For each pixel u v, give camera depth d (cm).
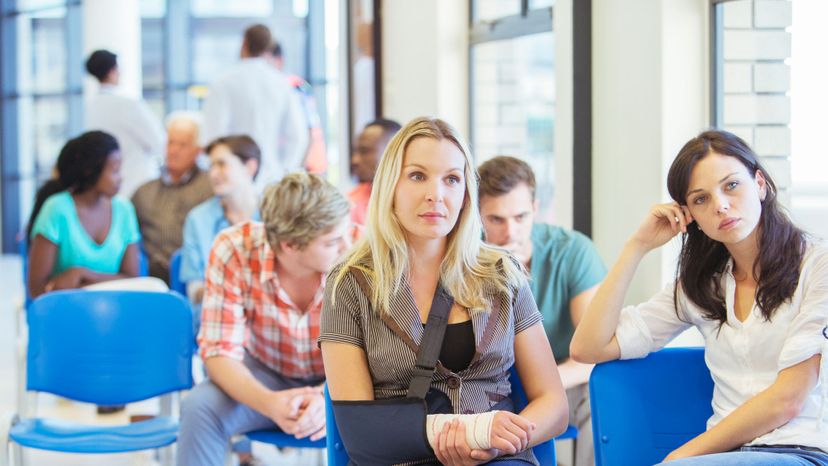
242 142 478
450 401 228
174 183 574
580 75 381
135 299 340
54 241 473
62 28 1284
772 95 326
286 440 308
